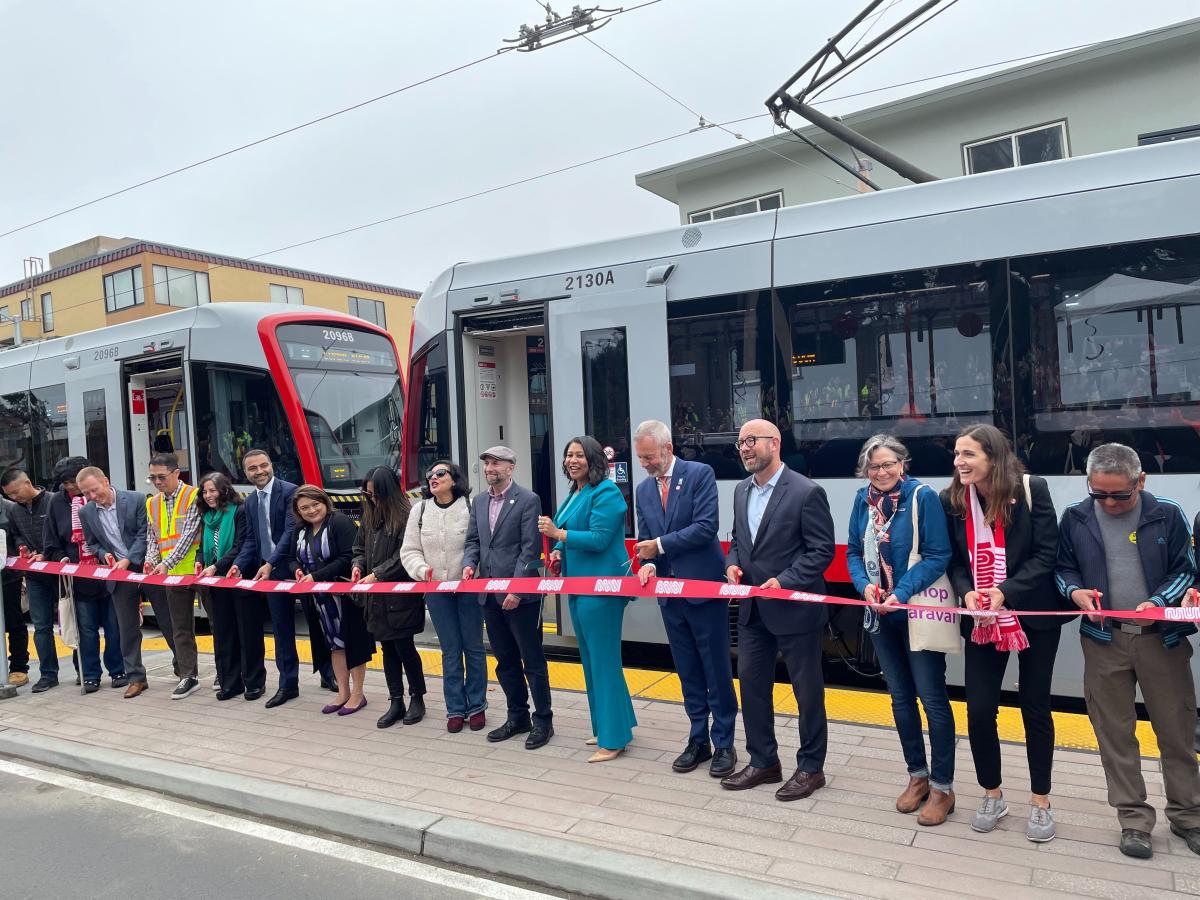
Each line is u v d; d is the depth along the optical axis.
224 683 6.50
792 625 4.09
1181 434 4.80
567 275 6.88
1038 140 14.83
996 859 3.45
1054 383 5.14
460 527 5.44
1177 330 4.82
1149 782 4.13
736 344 6.16
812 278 5.90
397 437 10.45
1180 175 4.86
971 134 15.45
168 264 33.31
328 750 5.21
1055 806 3.91
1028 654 3.61
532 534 5.19
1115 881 3.25
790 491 4.18
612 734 4.77
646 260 6.54
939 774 3.81
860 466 3.91
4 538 6.77
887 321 5.65
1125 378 4.95
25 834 4.43
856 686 6.11
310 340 9.71
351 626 5.95
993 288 5.32
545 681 5.14
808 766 4.17
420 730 5.54
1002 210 5.31
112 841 4.30
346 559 5.94
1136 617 3.38
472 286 7.40
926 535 3.72
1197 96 13.36
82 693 6.90
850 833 3.75
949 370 5.45
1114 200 5.00
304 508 5.91
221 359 9.55
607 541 4.78
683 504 4.56
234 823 4.46
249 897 3.68
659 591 4.46
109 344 10.54
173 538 6.57
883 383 5.65
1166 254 4.86
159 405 10.52
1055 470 5.12
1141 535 3.47
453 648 5.46
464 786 4.51
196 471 9.70
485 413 7.71
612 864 3.55
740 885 3.34
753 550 4.27
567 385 6.85
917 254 5.55
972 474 3.55
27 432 11.51
